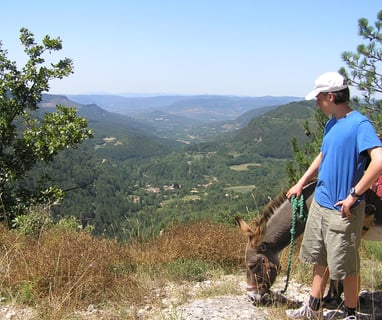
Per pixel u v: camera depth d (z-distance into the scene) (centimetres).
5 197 1217
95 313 431
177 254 624
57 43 1356
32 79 1353
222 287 502
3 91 1293
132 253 653
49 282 464
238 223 445
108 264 541
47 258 498
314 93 370
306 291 493
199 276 565
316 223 380
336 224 361
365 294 468
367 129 347
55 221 938
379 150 338
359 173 359
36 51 1348
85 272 466
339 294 436
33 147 1294
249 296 433
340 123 365
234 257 621
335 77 362
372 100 972
